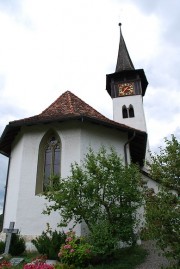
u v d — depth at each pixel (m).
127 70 32.06
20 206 11.80
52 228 11.08
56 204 10.26
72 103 14.45
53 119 12.17
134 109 30.92
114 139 13.63
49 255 9.22
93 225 8.98
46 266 6.75
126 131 13.88
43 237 10.03
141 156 17.06
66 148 12.39
